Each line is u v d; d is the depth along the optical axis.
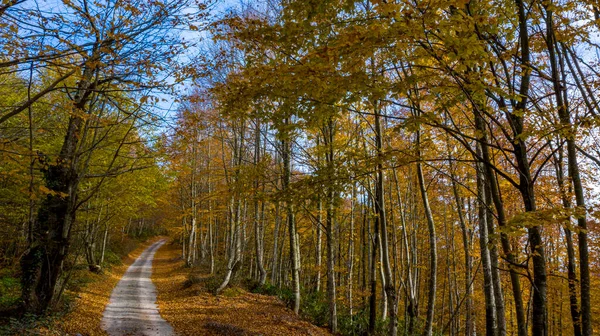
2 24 4.14
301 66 4.12
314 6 4.17
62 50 4.32
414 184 15.69
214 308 11.78
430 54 3.86
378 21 4.01
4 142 4.65
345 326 11.80
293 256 12.66
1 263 9.12
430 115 4.16
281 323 10.55
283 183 10.14
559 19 5.75
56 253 7.90
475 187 12.06
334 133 10.67
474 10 4.48
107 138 8.43
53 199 7.69
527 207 4.25
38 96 4.19
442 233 18.77
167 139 7.65
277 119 5.15
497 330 7.75
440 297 22.22
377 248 11.10
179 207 26.00
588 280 5.63
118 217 19.31
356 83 4.16
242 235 17.75
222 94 5.44
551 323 18.36
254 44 4.95
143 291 15.54
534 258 4.23
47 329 7.34
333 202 7.06
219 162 16.56
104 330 8.71
